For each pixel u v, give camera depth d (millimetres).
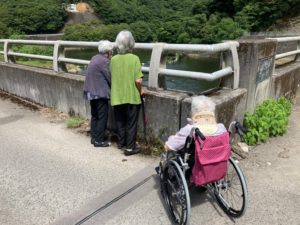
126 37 4355
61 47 6945
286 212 3354
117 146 5125
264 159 4559
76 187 3957
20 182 4125
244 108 5082
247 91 5176
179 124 4535
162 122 4715
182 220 3064
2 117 6871
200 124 3041
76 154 4898
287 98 7309
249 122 5062
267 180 3979
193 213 3369
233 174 4070
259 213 3340
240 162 4453
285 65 7762
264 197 3615
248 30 45469
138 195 3742
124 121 4844
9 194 3852
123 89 4465
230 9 55844
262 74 5543
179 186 3111
